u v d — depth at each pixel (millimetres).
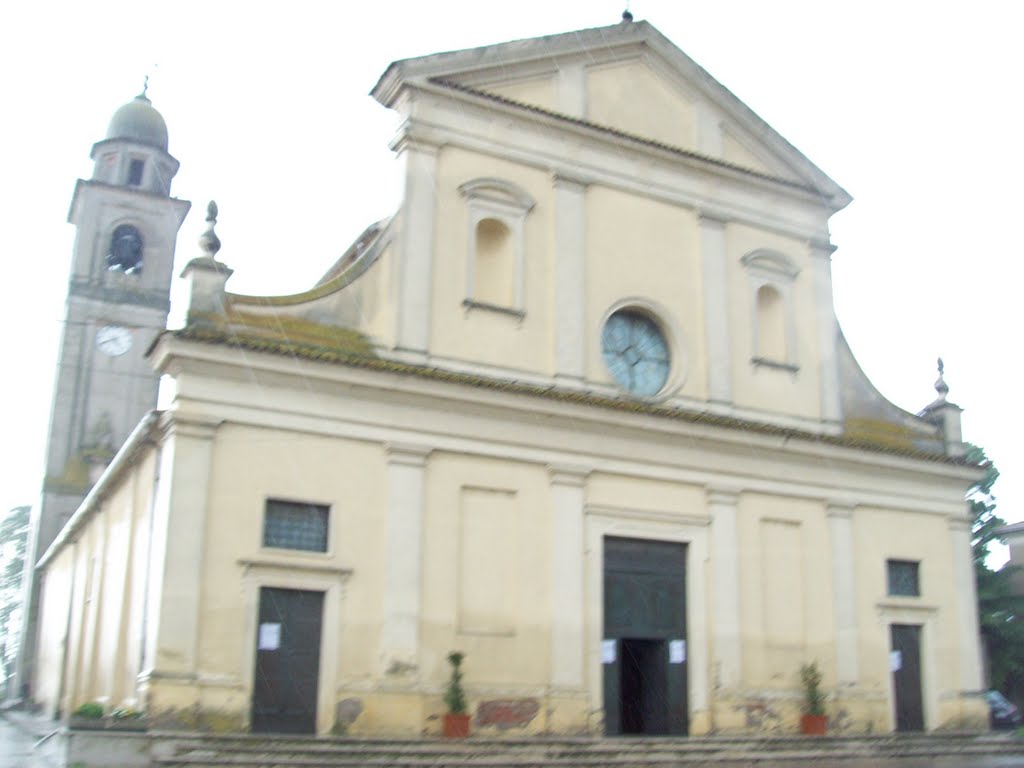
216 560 16422
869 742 20625
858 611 22688
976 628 24297
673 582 20797
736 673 20797
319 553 17250
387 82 20219
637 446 20703
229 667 16109
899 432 24500
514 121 21062
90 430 43594
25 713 35188
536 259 20750
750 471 21984
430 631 17844
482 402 19000
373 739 16203
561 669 18844
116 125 47688
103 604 23203
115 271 45344
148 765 14156
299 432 17469
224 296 17578
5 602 63250
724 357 22469
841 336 24656
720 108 23984
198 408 16719
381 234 19266
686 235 22844
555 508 19516
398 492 18047
